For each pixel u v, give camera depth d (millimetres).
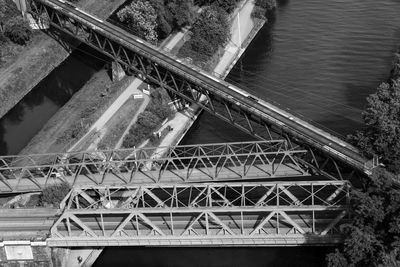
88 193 183750
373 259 137875
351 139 178750
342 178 176750
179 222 165625
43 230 165875
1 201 191000
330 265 142250
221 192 186750
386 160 168875
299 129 182250
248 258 163750
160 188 178500
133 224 167000
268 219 155750
